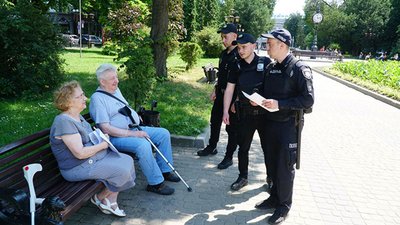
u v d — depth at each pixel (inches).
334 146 226.2
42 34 301.4
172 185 154.6
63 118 112.3
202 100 336.5
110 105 141.0
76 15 1585.9
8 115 238.4
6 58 288.0
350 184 165.3
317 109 349.4
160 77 413.4
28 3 302.5
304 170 181.3
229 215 131.3
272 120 123.6
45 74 304.0
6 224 87.9
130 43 265.7
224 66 173.8
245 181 155.4
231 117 168.4
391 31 1969.7
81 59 709.3
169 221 125.1
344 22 2091.5
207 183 158.9
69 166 115.6
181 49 586.9
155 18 420.5
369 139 245.1
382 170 185.2
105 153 123.6
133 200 139.2
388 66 584.7
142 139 140.6
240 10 2043.6
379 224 129.7
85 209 130.3
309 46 2844.5
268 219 129.0
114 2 916.0
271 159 128.6
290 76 117.3
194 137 209.2
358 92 490.0
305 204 142.9
